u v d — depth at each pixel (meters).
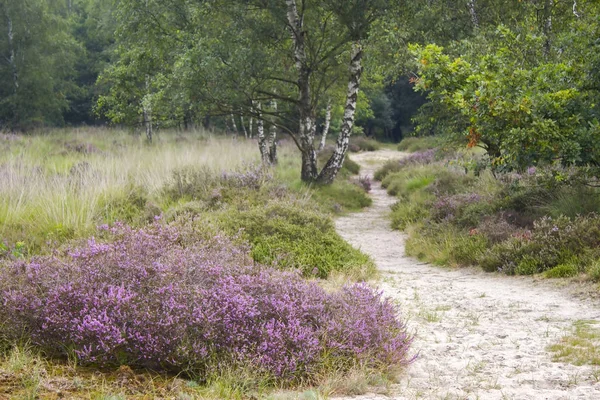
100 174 13.16
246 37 19.42
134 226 9.88
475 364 4.71
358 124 67.25
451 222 12.80
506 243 9.69
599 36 10.30
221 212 10.94
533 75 10.35
